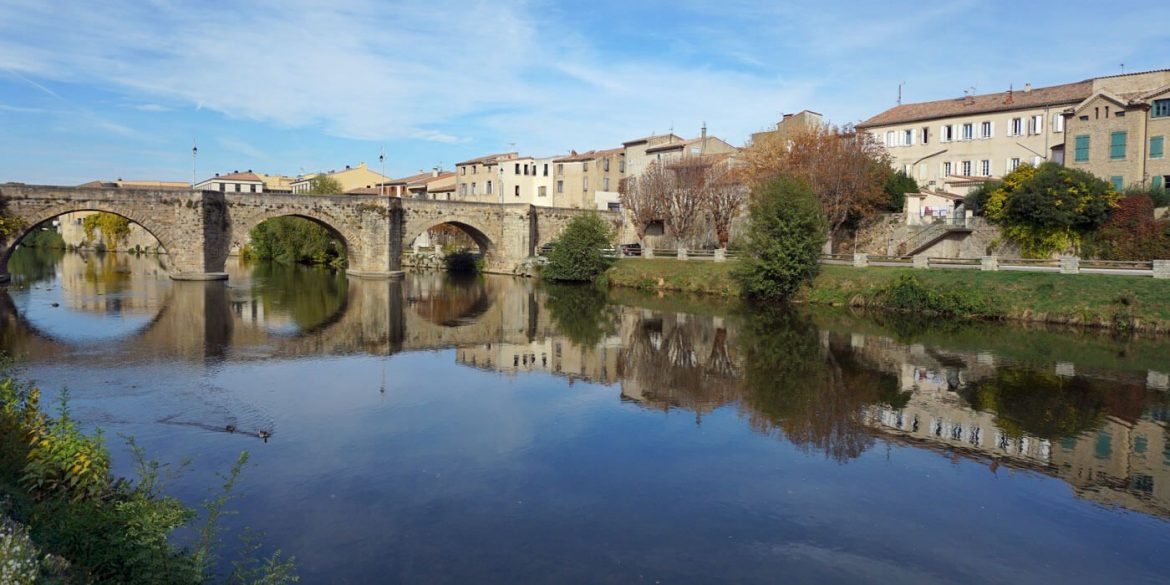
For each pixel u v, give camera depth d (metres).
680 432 18.36
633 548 11.95
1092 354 28.28
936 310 39.25
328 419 18.80
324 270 77.75
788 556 11.83
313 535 12.02
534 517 13.06
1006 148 57.28
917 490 14.73
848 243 57.56
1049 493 14.66
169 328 33.06
